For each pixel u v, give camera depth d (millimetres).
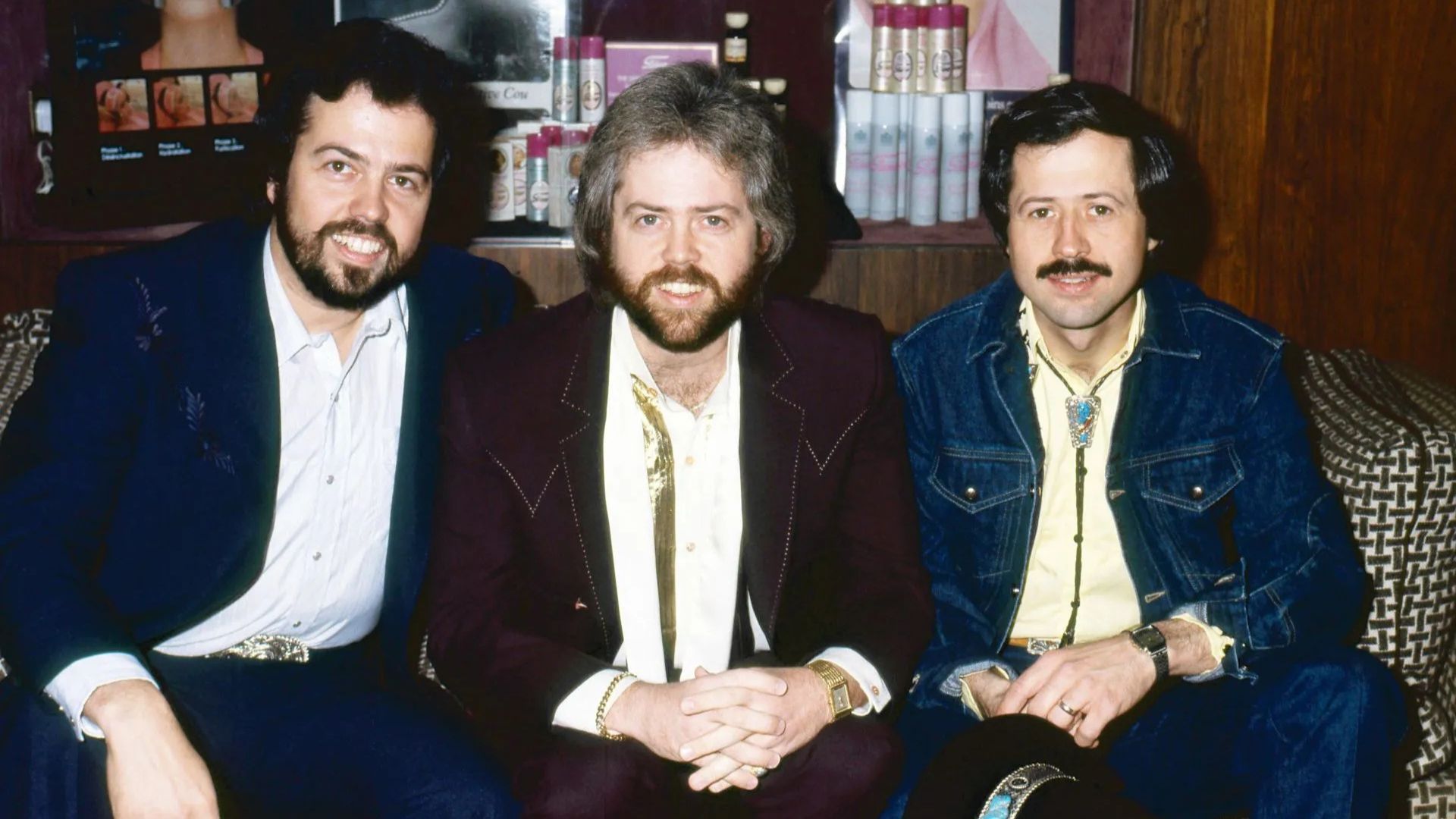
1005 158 1639
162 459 1543
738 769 1404
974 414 1729
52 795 1422
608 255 1527
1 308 2408
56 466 1473
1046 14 2461
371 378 1659
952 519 1750
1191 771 1639
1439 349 2598
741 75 2420
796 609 1644
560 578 1590
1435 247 2557
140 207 2395
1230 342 1721
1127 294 1619
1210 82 2455
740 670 1424
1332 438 1981
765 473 1588
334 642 1688
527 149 2420
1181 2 2428
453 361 1604
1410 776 1909
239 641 1632
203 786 1277
